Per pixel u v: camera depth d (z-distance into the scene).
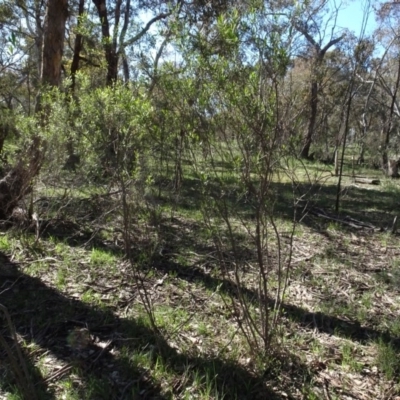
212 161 3.12
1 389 3.04
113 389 3.11
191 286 4.86
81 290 4.59
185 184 8.77
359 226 8.54
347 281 5.42
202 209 3.94
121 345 3.63
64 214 6.54
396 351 3.75
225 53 2.85
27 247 5.66
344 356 3.62
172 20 2.93
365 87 22.89
